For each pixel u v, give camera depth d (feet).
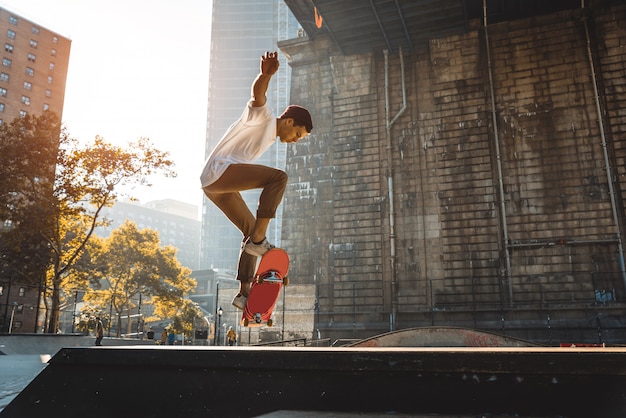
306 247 94.43
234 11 481.05
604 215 78.79
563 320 76.54
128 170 86.94
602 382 5.42
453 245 85.25
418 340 50.47
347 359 6.27
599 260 77.61
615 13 85.10
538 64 87.61
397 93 96.12
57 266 89.15
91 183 87.71
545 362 5.64
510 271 81.00
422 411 5.90
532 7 94.53
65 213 88.22
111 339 86.22
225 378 6.75
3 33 194.49
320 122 100.32
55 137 87.51
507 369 5.74
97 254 128.67
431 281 84.33
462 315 81.56
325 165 97.50
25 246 96.78
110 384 7.16
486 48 91.15
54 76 210.18
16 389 16.07
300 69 104.88
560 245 79.71
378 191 92.43
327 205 95.30
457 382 5.89
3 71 191.72
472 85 90.48
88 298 145.18
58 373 7.43
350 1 87.15
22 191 89.81
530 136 85.25
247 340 95.55
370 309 87.40
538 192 82.74
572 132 83.20
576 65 85.51
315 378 6.40
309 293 91.66
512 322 78.48
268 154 359.66
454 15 90.63
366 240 90.94
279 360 6.53
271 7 478.18
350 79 99.66
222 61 470.80
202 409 6.68
